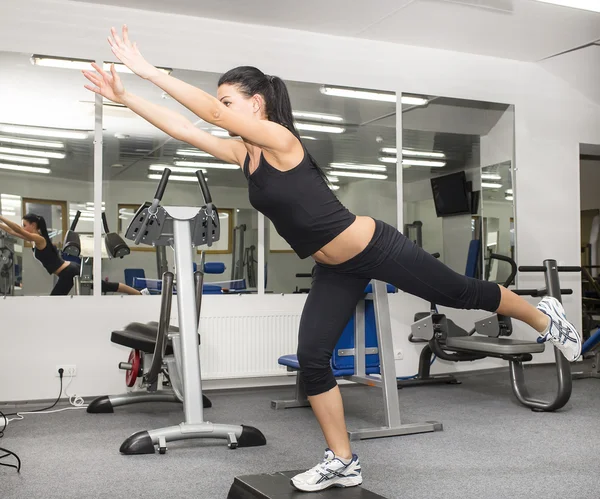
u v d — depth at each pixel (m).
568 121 6.41
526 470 2.78
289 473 2.44
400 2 4.77
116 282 4.74
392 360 3.55
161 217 3.10
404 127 5.68
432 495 2.44
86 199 4.70
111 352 4.70
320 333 2.19
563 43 5.70
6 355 4.48
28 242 4.56
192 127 2.18
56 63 4.66
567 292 4.44
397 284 2.15
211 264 5.00
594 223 9.55
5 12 4.56
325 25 5.24
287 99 2.12
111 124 4.77
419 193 5.71
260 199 2.04
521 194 6.13
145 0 4.69
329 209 2.03
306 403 4.41
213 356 4.96
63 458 3.02
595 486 2.55
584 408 4.25
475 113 5.98
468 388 5.10
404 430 3.50
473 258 5.85
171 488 2.55
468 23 5.21
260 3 4.77
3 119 4.54
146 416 4.05
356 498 2.13
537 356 6.27
